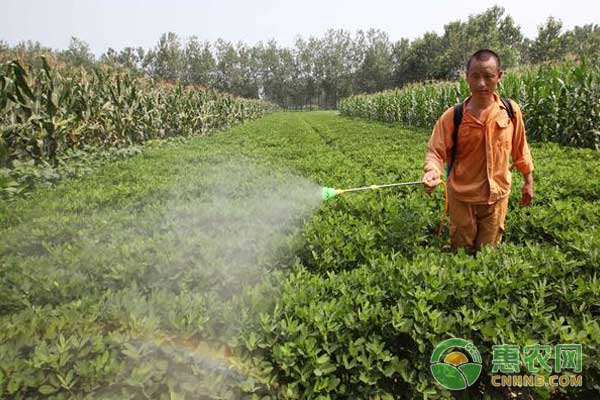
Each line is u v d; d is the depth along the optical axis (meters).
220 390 2.39
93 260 3.77
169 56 68.56
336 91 93.19
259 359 2.57
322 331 2.68
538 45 52.91
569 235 4.24
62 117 10.45
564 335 2.65
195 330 2.74
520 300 3.10
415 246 4.39
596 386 2.66
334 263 4.04
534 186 6.20
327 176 7.56
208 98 24.55
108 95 13.74
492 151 3.98
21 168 8.29
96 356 2.62
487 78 3.78
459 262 3.55
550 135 12.17
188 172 8.23
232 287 3.56
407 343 2.84
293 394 2.42
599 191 6.15
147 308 2.94
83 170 9.15
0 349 2.53
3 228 5.18
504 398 2.83
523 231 4.87
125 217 5.13
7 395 2.34
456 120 4.02
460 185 4.18
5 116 9.46
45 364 2.46
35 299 3.42
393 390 2.71
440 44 74.62
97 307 2.96
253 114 41.62
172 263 3.70
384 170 8.12
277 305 2.87
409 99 24.48
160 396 2.39
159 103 17.94
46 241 4.59
